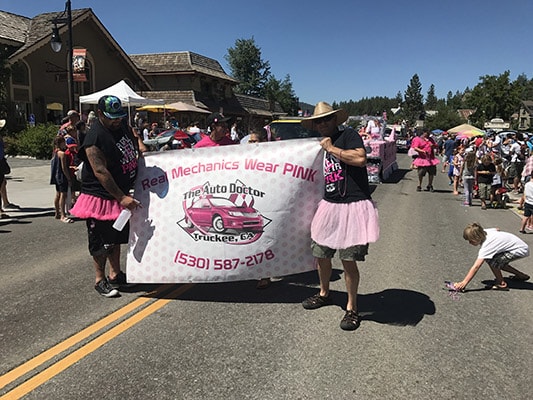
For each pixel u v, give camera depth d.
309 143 4.38
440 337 3.79
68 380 3.05
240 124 38.59
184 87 34.66
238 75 66.75
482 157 11.41
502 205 11.45
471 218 9.87
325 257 4.14
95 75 25.75
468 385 3.07
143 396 2.88
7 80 20.50
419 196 13.10
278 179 4.37
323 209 4.02
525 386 3.07
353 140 3.85
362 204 3.87
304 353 3.47
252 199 4.39
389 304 4.53
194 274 4.48
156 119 29.89
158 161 4.66
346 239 3.86
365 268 5.78
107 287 4.64
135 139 4.86
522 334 3.89
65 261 5.96
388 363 3.34
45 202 10.43
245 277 4.46
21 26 24.03
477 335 3.84
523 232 8.56
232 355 3.42
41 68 22.73
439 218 9.67
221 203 4.42
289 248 4.43
